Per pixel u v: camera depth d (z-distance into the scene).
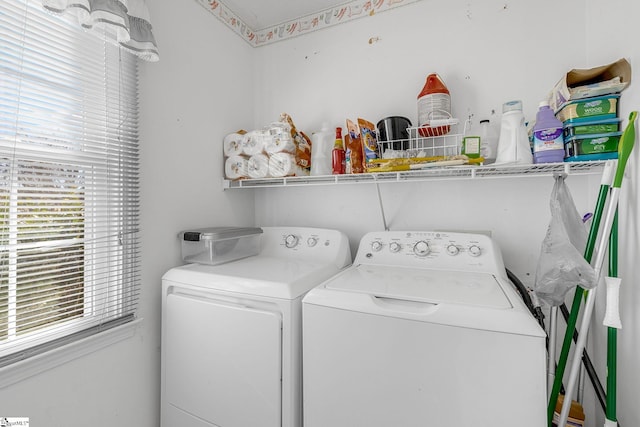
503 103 1.41
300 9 1.81
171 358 1.25
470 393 0.79
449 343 0.82
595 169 1.19
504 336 0.77
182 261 1.45
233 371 1.09
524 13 1.39
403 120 1.50
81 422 1.06
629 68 1.00
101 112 1.12
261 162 1.60
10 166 0.88
